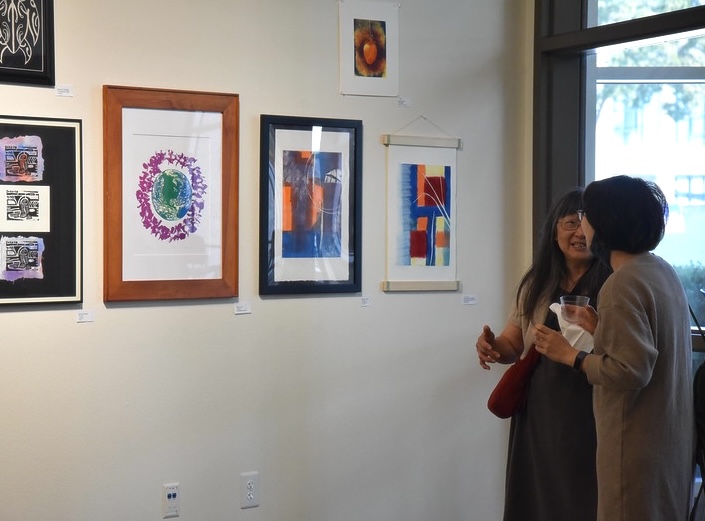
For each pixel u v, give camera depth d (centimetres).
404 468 328
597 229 208
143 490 288
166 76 289
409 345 329
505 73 345
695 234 306
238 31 299
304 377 311
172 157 289
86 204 279
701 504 225
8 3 267
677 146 309
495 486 345
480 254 341
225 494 300
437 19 333
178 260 290
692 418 210
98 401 282
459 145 334
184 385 293
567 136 335
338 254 315
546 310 243
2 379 270
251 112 302
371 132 321
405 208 327
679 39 303
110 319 283
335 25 315
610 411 203
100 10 280
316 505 314
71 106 277
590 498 227
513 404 246
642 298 198
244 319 302
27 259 272
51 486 276
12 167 270
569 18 331
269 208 304
